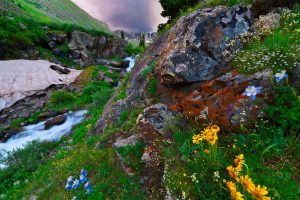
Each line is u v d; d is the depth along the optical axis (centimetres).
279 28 603
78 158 884
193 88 600
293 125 368
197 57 612
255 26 639
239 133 424
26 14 8519
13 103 2405
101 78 3338
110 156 714
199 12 768
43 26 5553
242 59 520
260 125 402
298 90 405
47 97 2598
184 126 529
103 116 1180
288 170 340
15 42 4059
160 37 1225
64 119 2042
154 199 474
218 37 617
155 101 748
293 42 507
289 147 362
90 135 1198
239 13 661
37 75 3052
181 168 414
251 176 327
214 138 338
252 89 383
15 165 1342
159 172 513
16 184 1146
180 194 371
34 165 1320
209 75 590
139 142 623
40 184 937
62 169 899
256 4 699
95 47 5684
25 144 1650
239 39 609
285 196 292
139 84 1012
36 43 4862
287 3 684
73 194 655
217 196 333
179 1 1772
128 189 546
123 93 1255
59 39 5231
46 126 1973
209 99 492
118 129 820
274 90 411
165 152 495
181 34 795
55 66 3559
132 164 588
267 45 518
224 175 355
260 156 363
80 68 4709
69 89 2827
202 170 369
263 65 462
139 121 619
